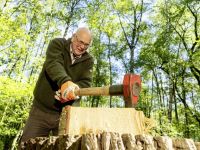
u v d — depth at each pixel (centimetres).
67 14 1853
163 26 2200
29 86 937
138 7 2362
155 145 201
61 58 320
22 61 1046
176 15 2059
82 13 1948
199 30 2162
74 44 318
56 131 350
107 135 201
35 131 339
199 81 1978
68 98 284
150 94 2423
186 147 199
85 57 332
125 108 262
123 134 204
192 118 1864
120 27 2442
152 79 2467
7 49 978
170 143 201
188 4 2053
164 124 1010
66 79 290
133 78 252
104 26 2217
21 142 331
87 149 200
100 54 2548
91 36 319
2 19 920
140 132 258
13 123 1345
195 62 1991
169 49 2131
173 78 2114
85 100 2567
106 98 2664
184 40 2145
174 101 2139
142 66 2291
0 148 1644
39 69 1199
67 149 221
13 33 959
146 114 2262
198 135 1827
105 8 2125
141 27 2378
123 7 2320
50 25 1616
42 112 338
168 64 2130
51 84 330
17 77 998
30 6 1259
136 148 197
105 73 2664
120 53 2414
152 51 2150
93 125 258
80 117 259
